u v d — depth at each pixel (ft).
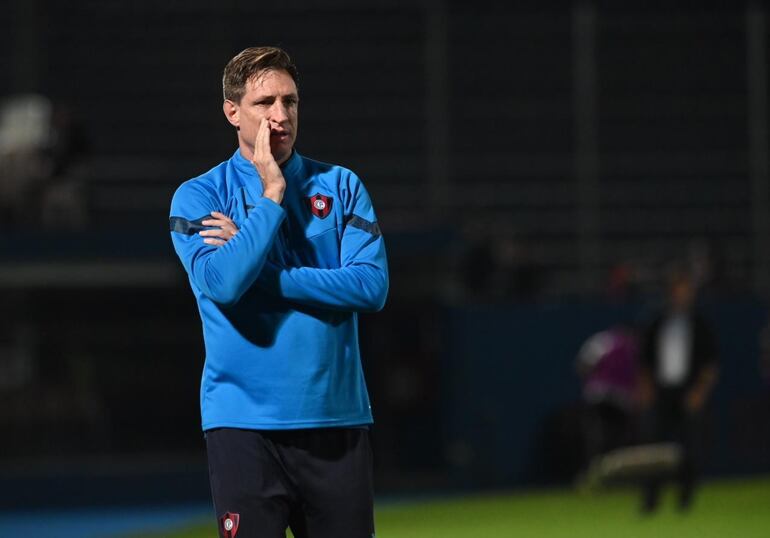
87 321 195.52
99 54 252.21
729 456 207.51
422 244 190.29
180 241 50.57
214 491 49.78
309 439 49.29
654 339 150.82
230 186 51.70
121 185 240.94
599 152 248.73
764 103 246.47
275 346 49.03
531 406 205.57
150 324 196.54
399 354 204.03
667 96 253.85
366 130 247.50
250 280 47.73
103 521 172.45
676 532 132.87
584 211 236.43
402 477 202.08
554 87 252.83
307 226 51.13
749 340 208.54
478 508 169.17
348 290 49.16
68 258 187.01
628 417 183.52
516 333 206.08
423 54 255.70
